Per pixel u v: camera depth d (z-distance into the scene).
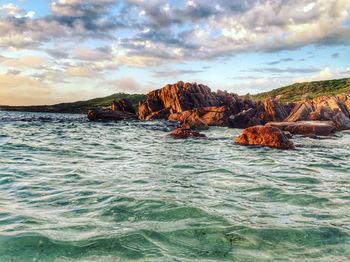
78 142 23.23
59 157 15.54
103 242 5.75
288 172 13.00
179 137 27.56
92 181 10.42
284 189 10.00
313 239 6.13
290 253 5.54
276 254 5.48
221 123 47.69
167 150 19.39
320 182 11.22
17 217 6.88
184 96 62.09
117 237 5.97
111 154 17.20
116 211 7.43
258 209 7.89
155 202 8.12
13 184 9.82
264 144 21.61
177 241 5.90
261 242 5.95
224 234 6.26
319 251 5.63
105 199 8.36
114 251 5.43
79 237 5.93
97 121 59.34
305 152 19.58
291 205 8.34
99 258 5.18
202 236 6.14
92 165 13.48
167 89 64.94
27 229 6.21
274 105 50.84
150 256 5.28
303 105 49.28
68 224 6.56
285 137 21.61
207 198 8.70
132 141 24.80
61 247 5.52
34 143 21.36
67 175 11.27
